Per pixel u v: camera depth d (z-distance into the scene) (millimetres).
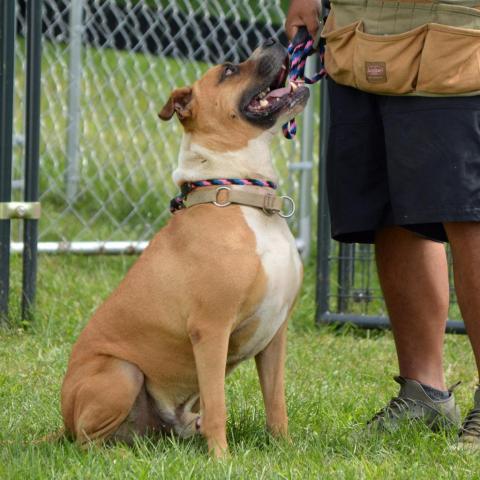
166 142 15961
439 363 7902
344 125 7699
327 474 6191
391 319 7988
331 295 11953
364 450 6891
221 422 6781
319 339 11227
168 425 7492
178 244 7074
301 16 8133
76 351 7371
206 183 7238
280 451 6793
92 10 17312
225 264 6812
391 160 7301
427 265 7812
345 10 7512
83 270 13375
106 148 15164
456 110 7035
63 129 16594
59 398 8438
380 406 8438
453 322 11359
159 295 7070
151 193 15930
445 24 7020
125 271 13508
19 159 15461
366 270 12531
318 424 7785
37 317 11180
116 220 15547
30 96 11062
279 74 7742
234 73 7410
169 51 18562
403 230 7793
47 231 14422
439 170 7059
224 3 17438
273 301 7027
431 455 6816
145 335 7145
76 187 15156
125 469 6293
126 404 7098
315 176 18406
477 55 6992
